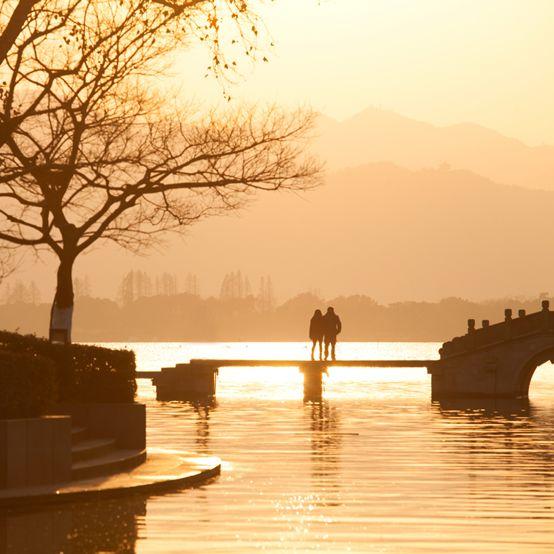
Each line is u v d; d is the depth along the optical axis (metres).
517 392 104.12
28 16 44.12
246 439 58.19
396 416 77.19
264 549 27.64
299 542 28.52
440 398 103.62
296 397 103.56
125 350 45.78
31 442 35.69
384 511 33.44
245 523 31.20
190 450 52.41
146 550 27.48
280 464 46.28
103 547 27.81
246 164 59.28
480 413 81.19
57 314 60.75
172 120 57.69
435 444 55.69
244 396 105.25
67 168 46.03
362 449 52.94
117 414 43.94
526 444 55.75
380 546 28.02
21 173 45.34
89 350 44.59
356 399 100.56
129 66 49.03
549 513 33.12
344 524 31.12
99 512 32.91
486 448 53.50
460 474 42.84
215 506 34.19
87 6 46.22
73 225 59.84
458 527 30.72
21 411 36.12
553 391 121.38
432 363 104.88
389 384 138.62
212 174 59.09
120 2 46.41
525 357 104.12
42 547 27.81
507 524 31.20
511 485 39.47
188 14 45.12
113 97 52.09
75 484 36.34
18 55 44.59
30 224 59.50
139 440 43.88
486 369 104.25
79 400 44.47
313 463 46.66
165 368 102.94
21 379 36.06
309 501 35.38
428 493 37.41
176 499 35.59
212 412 80.62
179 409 84.25
